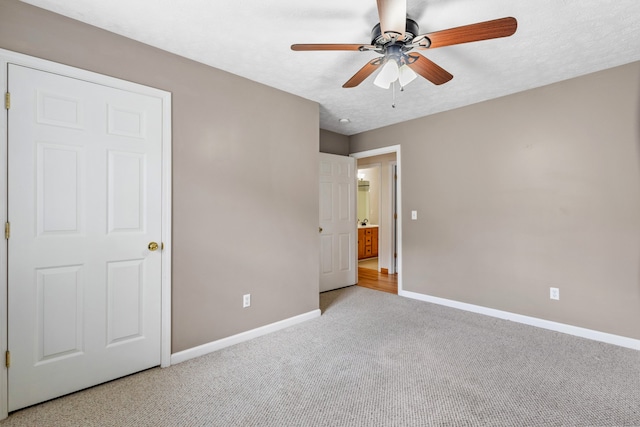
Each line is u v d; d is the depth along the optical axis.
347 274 4.68
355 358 2.36
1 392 1.66
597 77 2.62
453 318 3.22
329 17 1.86
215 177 2.51
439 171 3.70
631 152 2.48
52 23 1.81
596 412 1.71
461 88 2.96
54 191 1.82
